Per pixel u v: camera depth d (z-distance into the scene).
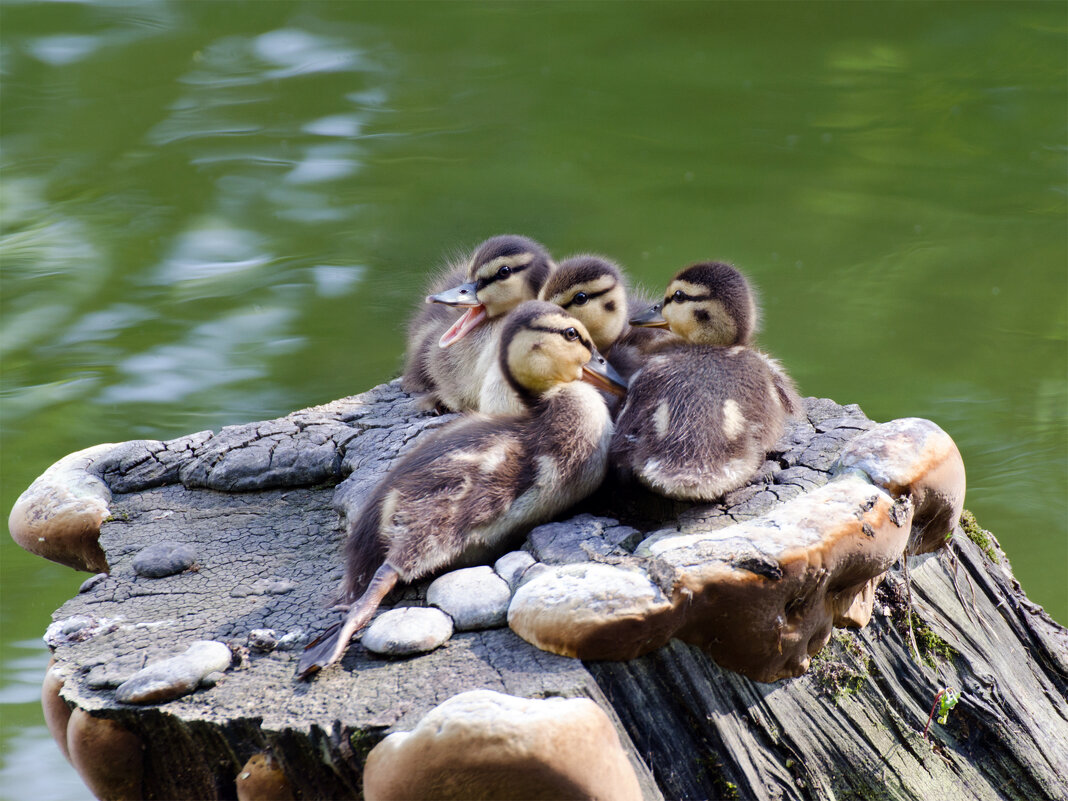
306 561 8.71
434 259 19.59
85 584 8.47
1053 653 9.49
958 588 9.29
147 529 9.24
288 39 26.80
